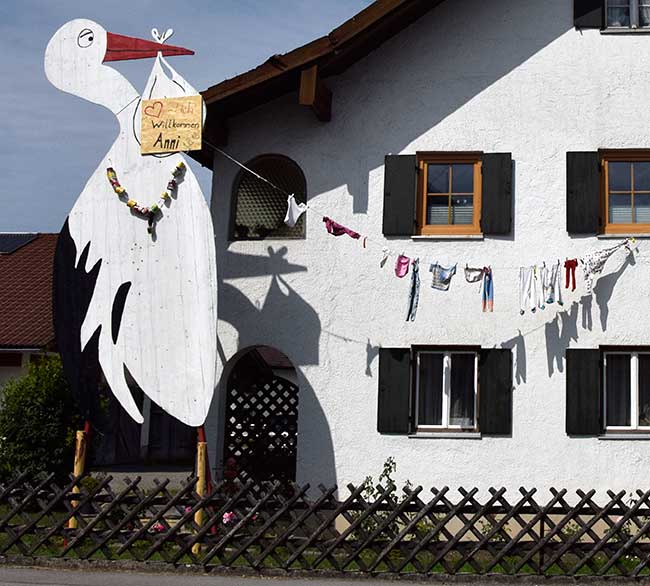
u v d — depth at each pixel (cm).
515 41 1402
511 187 1376
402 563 1077
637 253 1347
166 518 1237
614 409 1352
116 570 1095
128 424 2384
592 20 1391
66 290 1254
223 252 1431
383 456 1353
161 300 1224
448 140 1396
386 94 1416
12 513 1127
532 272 1316
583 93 1382
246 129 1445
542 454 1327
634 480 1309
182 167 1234
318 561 1086
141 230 1241
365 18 1320
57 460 1531
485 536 1080
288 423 1469
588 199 1358
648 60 1381
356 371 1375
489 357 1348
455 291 1368
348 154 1416
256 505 1110
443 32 1413
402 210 1389
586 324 1338
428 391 1381
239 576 1079
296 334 1396
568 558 1141
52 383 1556
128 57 1273
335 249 1402
